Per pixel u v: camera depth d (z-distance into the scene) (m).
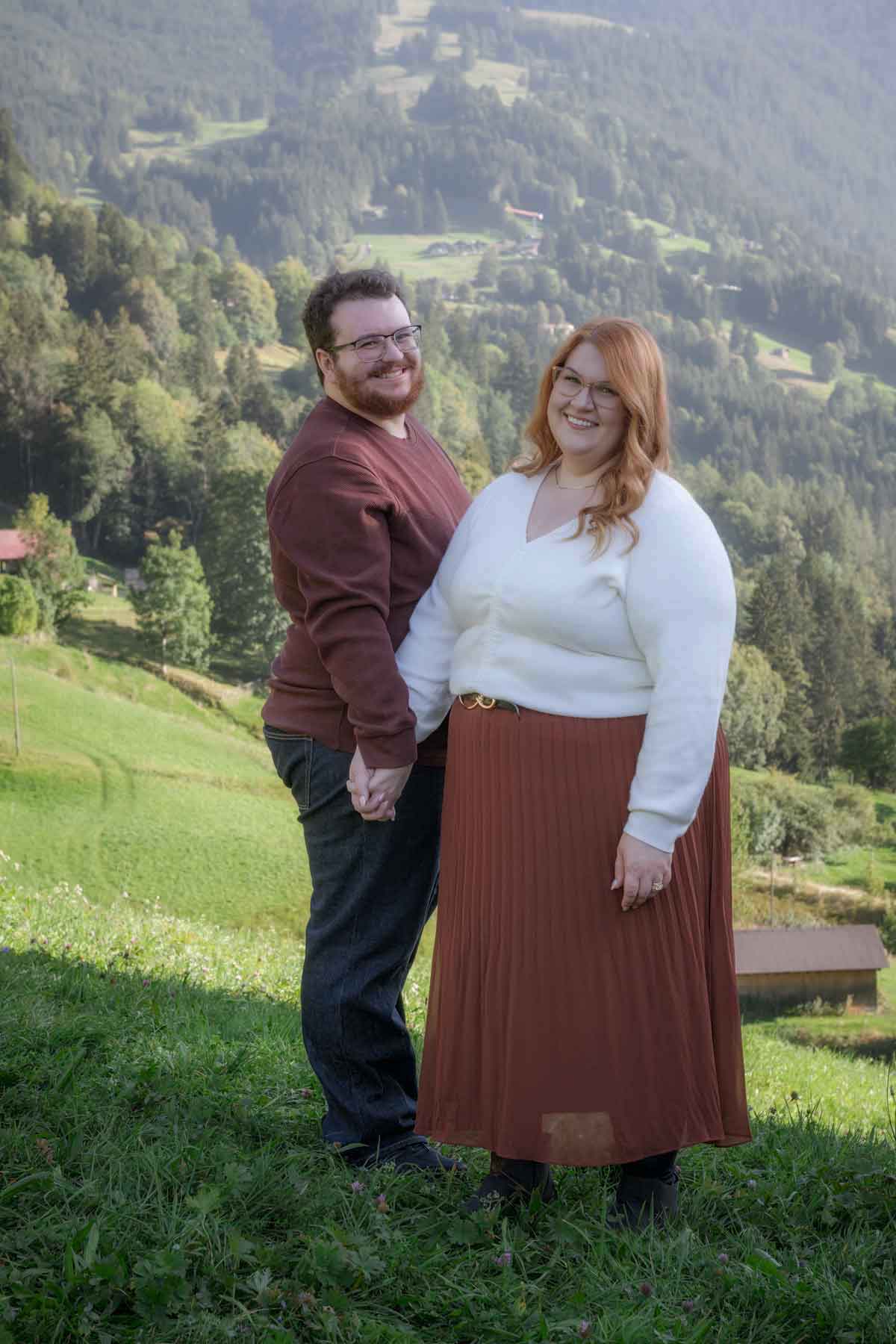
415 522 3.22
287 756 3.30
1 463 111.31
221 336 162.50
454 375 161.88
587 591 2.85
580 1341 2.33
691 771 2.79
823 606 116.75
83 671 73.19
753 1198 3.10
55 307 147.88
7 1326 2.13
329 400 3.27
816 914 70.94
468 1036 2.95
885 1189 3.16
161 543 107.75
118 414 111.94
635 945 2.85
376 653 3.04
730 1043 2.96
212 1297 2.35
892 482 197.75
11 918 6.91
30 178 170.12
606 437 2.91
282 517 3.13
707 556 2.84
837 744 101.50
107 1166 2.82
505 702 2.92
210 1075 3.72
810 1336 2.48
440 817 3.33
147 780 55.34
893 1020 48.78
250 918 43.25
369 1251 2.51
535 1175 3.01
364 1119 3.29
